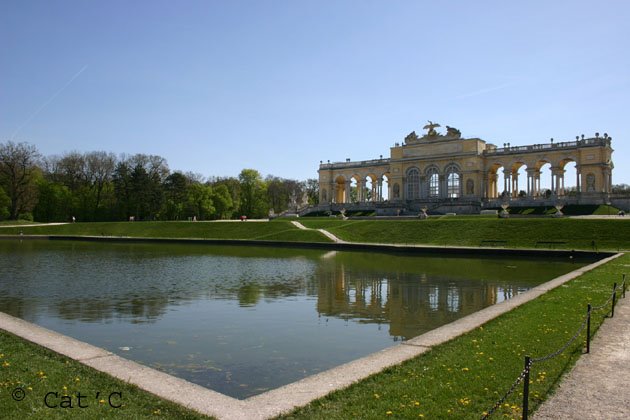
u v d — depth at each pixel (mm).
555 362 13469
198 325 23469
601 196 102250
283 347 19641
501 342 15352
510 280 36812
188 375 16344
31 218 132375
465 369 12695
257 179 173875
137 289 33938
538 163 115812
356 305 28172
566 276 31219
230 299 30219
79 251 66438
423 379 11977
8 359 13625
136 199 138000
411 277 38781
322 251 65125
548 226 64375
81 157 146750
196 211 150250
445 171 124750
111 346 19938
